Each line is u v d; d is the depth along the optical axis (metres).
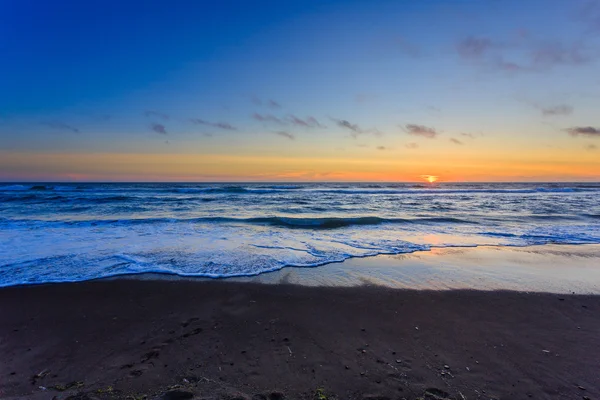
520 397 2.99
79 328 4.41
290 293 5.82
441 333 4.33
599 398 2.98
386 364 3.53
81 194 29.72
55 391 2.99
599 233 12.06
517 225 14.14
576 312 5.07
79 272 6.84
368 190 40.78
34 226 12.44
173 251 8.72
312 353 3.76
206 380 3.17
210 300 5.46
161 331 4.32
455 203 24.59
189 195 30.06
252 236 11.03
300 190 39.25
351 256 8.42
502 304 5.37
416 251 9.05
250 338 4.13
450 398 2.95
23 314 4.86
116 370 3.38
